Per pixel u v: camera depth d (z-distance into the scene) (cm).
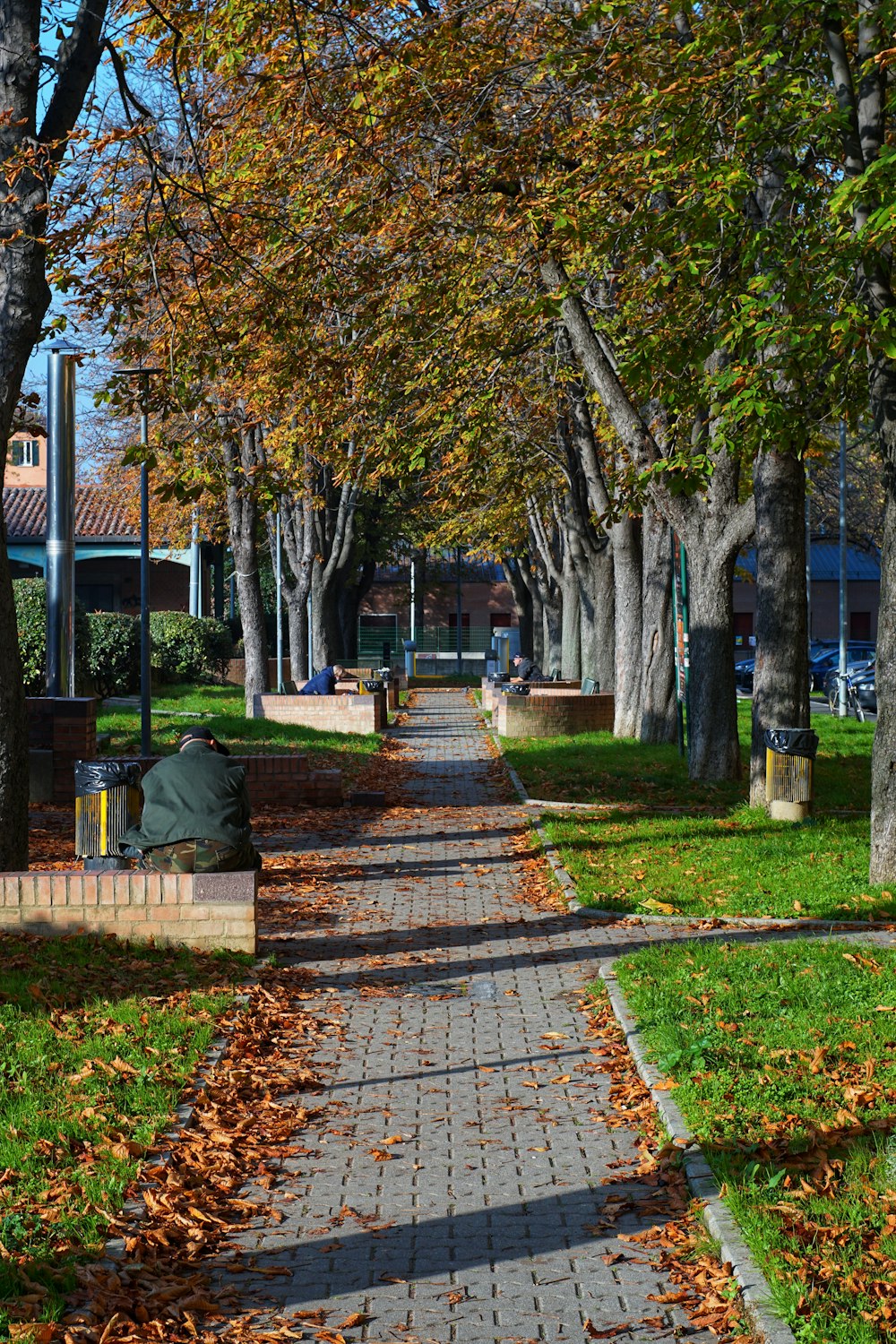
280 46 1298
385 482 4497
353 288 1523
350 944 1063
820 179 1352
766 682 1700
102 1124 625
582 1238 532
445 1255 520
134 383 1316
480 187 1499
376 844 1556
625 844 1479
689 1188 563
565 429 2878
